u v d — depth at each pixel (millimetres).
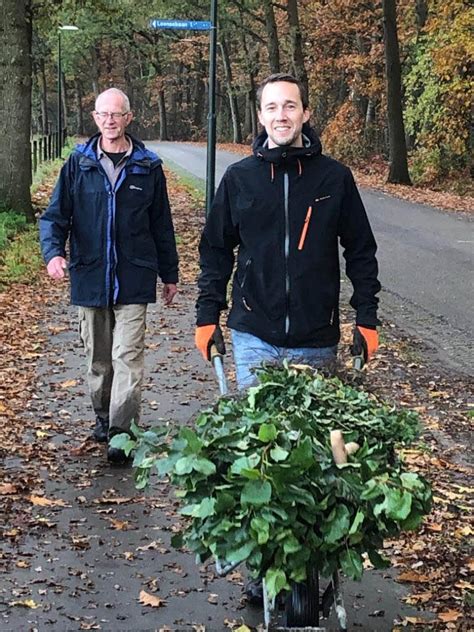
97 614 4156
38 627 4023
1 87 18547
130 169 6246
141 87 82938
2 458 6176
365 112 44969
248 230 4250
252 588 4223
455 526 5168
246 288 4293
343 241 4383
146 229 6328
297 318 4246
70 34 48938
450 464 6203
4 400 7605
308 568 3062
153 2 35438
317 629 3160
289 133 4176
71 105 86438
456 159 31562
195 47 60844
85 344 6500
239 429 3109
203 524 3086
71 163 6266
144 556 4750
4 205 18641
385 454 3234
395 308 11609
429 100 32094
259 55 53469
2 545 4832
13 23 18406
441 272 14250
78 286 6309
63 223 6285
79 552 4777
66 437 6676
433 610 4234
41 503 5395
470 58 29391
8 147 18625
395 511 2908
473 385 8250
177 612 4191
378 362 8930
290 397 3383
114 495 5555
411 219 21312
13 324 10617
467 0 29812
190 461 3020
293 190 4207
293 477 2916
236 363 4348
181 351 9391
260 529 2891
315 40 43031
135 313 6262
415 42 34344
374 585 4473
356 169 39281
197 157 43719
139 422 6793
